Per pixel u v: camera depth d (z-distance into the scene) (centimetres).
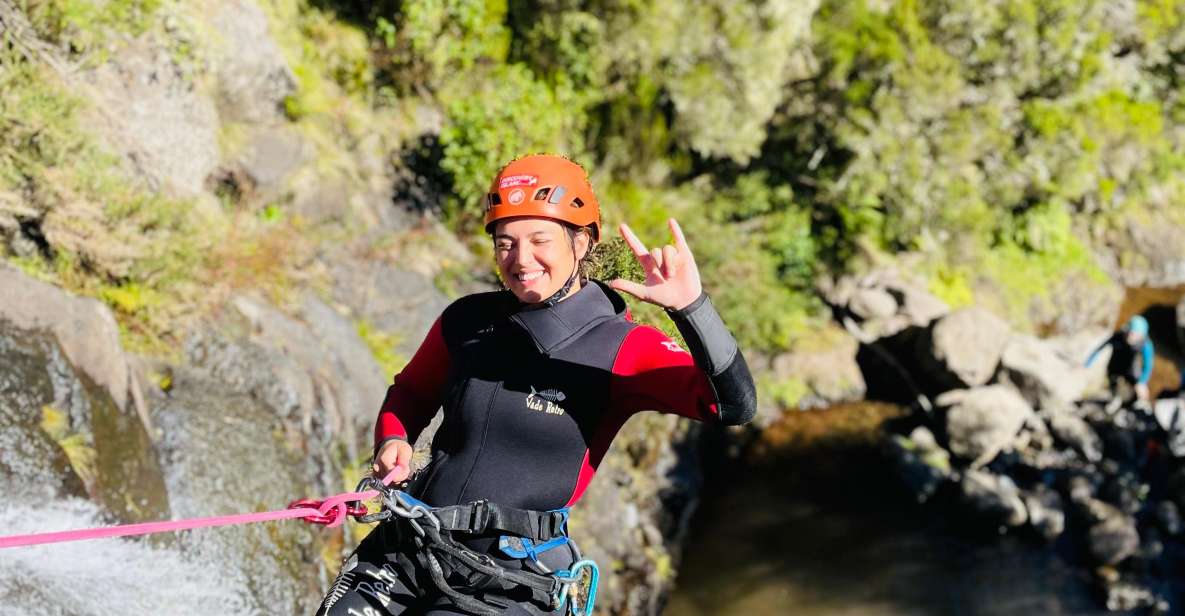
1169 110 1842
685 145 1255
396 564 237
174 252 635
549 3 1069
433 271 895
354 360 710
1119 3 1788
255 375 609
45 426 459
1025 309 1545
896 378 1321
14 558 400
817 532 1020
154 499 494
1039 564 1005
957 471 1139
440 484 239
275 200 806
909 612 909
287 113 860
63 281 568
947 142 1432
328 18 973
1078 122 1568
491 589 230
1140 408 1253
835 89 1391
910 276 1448
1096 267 1686
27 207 558
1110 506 1075
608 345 237
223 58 778
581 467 239
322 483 599
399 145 971
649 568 848
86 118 652
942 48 1464
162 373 571
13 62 614
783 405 1263
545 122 1039
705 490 1076
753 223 1405
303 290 735
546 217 231
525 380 237
